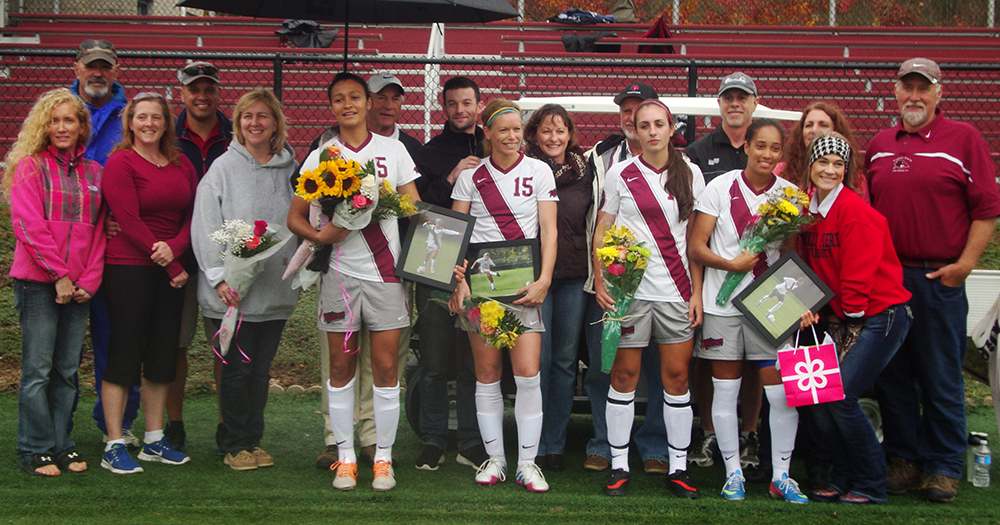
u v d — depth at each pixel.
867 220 3.76
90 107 4.64
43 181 3.95
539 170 4.09
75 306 4.07
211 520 3.50
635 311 3.94
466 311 3.91
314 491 3.86
